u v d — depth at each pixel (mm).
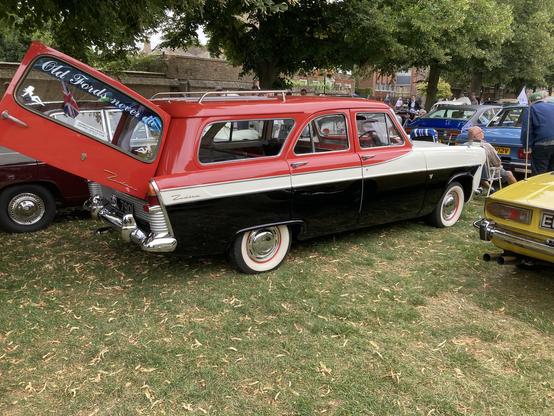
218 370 3215
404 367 3264
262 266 4785
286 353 3420
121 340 3561
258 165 4477
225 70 16797
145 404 2885
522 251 4055
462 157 6246
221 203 4273
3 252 5324
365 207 5348
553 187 4125
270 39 10398
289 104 4691
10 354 3367
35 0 5719
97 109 3842
